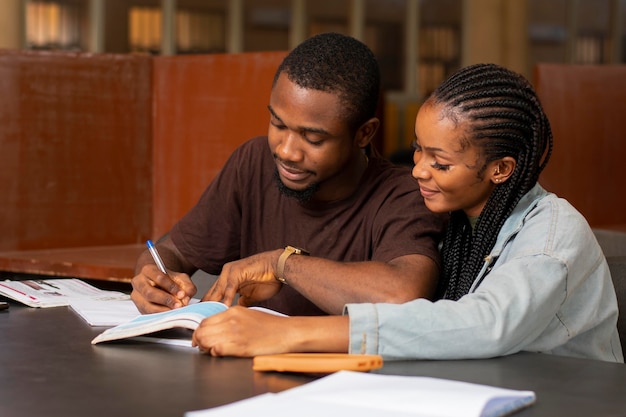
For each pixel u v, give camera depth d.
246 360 1.53
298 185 2.02
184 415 1.21
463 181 1.79
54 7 8.55
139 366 1.49
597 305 1.76
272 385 1.37
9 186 3.58
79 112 3.70
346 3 10.36
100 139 3.75
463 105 1.76
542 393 1.34
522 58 10.85
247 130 3.69
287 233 2.24
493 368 1.50
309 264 1.88
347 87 1.95
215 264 2.40
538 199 1.83
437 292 1.99
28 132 3.60
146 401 1.28
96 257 3.47
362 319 1.54
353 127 1.99
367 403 1.17
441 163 1.79
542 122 1.83
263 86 3.65
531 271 1.65
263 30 10.02
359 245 2.15
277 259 1.92
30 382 1.38
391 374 1.45
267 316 1.58
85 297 2.19
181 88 3.81
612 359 1.86
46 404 1.26
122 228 3.81
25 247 3.62
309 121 1.93
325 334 1.54
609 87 4.47
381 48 10.51
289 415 1.13
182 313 1.67
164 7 9.27
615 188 4.50
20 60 3.57
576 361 1.56
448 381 1.29
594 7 11.41
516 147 1.79
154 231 3.88
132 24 9.12
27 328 1.83
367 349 1.54
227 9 9.76
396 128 9.98
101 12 8.84
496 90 1.77
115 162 3.78
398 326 1.54
